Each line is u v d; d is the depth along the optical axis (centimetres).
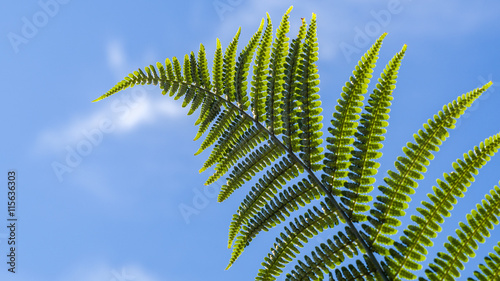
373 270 168
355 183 184
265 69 250
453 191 168
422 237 166
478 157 169
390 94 188
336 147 192
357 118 192
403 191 173
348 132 192
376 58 195
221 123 272
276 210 213
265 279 205
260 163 238
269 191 223
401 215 171
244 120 259
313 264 188
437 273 159
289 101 219
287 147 218
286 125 219
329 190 191
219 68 288
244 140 252
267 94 235
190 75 299
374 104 189
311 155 204
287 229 204
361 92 194
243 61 271
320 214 192
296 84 218
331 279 178
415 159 174
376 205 177
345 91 197
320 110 206
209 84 291
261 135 242
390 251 168
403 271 163
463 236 160
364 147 186
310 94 210
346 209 183
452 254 159
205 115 284
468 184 167
